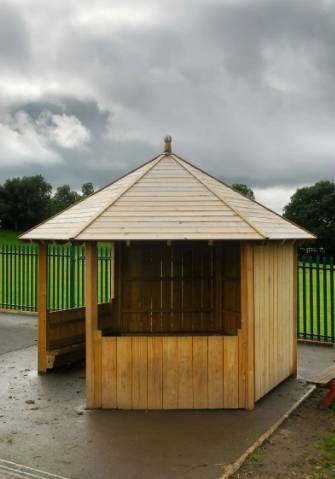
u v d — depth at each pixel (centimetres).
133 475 475
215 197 698
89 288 646
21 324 1252
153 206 677
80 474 477
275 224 726
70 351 852
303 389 746
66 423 606
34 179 7931
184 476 473
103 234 622
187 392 651
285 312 782
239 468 494
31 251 1490
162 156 806
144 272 865
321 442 559
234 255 799
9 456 516
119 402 651
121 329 869
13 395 714
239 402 655
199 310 859
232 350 654
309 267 1102
